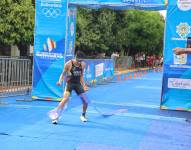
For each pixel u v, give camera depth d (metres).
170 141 9.12
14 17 17.41
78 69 10.66
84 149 8.03
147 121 11.50
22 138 8.77
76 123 10.70
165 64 13.80
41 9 14.72
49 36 14.73
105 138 9.09
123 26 40.78
